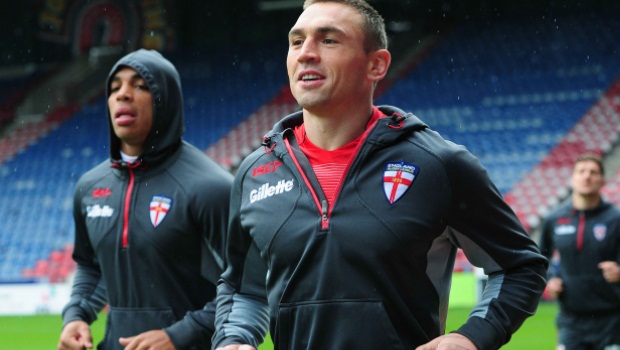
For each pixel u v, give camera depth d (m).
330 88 3.26
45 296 23.12
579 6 32.84
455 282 21.27
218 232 4.73
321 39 3.30
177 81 5.12
